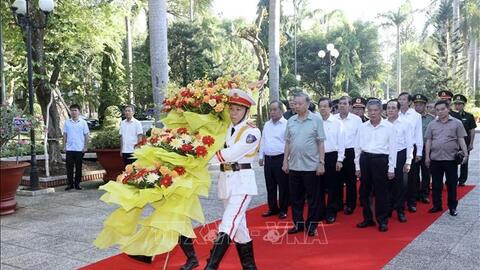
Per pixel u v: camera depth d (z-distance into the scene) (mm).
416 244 5352
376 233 5875
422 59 40312
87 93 14398
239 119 4223
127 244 3980
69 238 5773
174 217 3902
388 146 6000
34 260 4938
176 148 3982
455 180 6777
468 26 33688
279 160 6688
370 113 6051
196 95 4188
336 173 6574
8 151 8242
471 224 6250
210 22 30469
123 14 12922
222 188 4254
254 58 31703
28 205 7836
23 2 8719
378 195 6027
